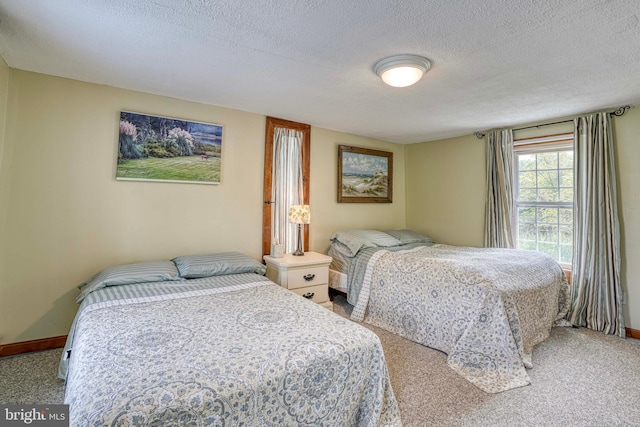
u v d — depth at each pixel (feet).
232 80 7.61
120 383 3.32
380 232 12.17
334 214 12.52
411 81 6.75
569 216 10.48
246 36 5.60
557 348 8.11
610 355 7.75
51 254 7.47
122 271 7.14
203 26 5.29
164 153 8.73
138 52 6.25
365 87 7.94
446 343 7.66
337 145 12.56
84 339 4.36
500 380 6.49
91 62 6.72
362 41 5.72
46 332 7.47
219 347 4.17
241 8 4.77
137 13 4.93
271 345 4.26
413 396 5.99
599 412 5.58
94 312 5.35
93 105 7.87
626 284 9.13
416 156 14.75
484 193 12.32
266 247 10.52
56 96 7.46
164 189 8.80
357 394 4.55
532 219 11.31
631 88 7.78
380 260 9.73
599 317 9.23
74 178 7.68
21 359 7.02
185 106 9.07
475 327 7.07
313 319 5.23
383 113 10.10
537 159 11.21
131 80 7.70
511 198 11.38
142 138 8.44
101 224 7.99
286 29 5.35
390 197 14.32
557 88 7.84
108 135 8.04
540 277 8.51
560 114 9.96
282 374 3.78
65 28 5.38
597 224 9.36
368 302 9.76
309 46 5.93
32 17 5.04
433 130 12.23
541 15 4.82
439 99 8.71
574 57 6.19
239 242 10.04
